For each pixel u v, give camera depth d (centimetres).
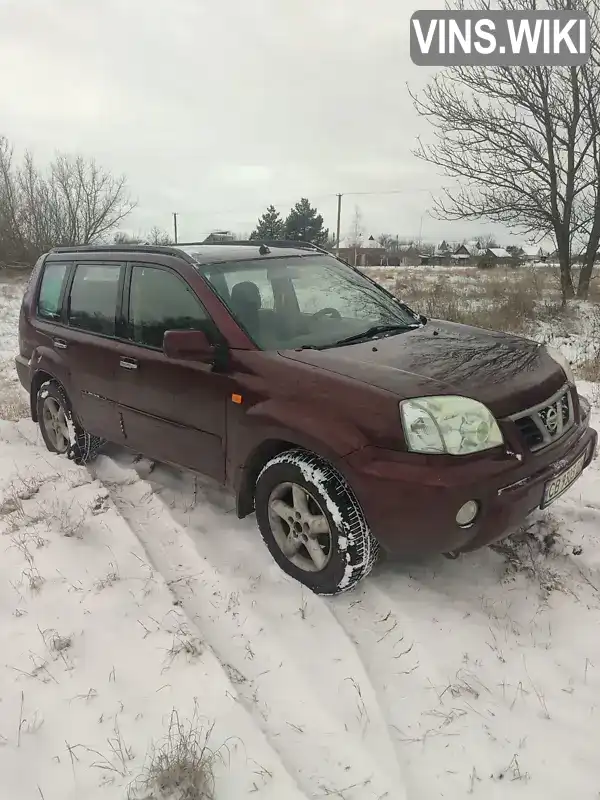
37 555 355
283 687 262
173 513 407
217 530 387
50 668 270
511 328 1067
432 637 287
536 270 1711
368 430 283
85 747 230
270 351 339
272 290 395
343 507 296
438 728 241
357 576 305
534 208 1394
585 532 358
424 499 269
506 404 291
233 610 310
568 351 923
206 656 273
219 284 374
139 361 403
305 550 333
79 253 502
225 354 347
